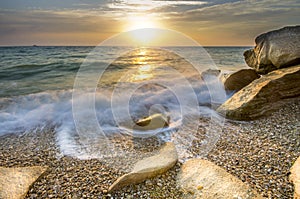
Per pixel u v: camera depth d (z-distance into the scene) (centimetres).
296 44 368
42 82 567
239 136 259
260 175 181
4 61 975
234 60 1070
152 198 161
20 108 355
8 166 204
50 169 199
